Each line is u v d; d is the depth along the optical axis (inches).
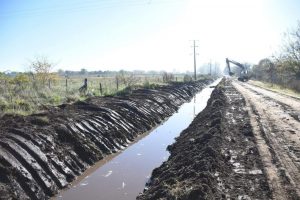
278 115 840.9
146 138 800.9
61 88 1205.7
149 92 1360.7
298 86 1787.6
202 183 357.1
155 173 492.4
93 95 1102.4
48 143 526.6
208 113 898.7
